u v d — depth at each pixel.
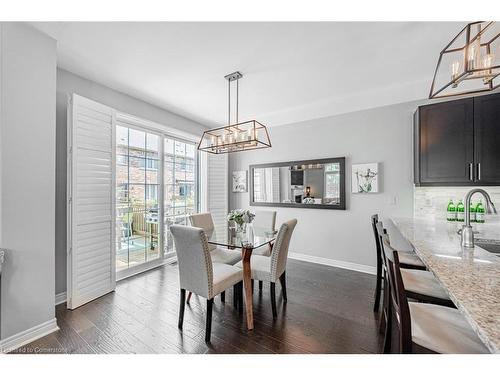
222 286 2.00
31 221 1.88
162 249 3.84
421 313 1.27
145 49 2.23
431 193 2.94
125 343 1.83
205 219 3.23
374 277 3.22
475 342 1.05
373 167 3.35
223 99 3.54
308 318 2.19
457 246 1.72
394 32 2.01
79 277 2.41
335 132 3.68
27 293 1.85
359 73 2.78
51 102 2.02
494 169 2.31
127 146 3.33
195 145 4.58
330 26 1.93
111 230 2.77
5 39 1.74
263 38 2.08
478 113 2.39
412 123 3.10
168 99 3.49
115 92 3.13
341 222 3.64
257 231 3.04
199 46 2.19
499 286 1.03
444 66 2.61
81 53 2.29
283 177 4.21
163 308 2.38
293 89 3.22
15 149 1.79
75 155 2.39
